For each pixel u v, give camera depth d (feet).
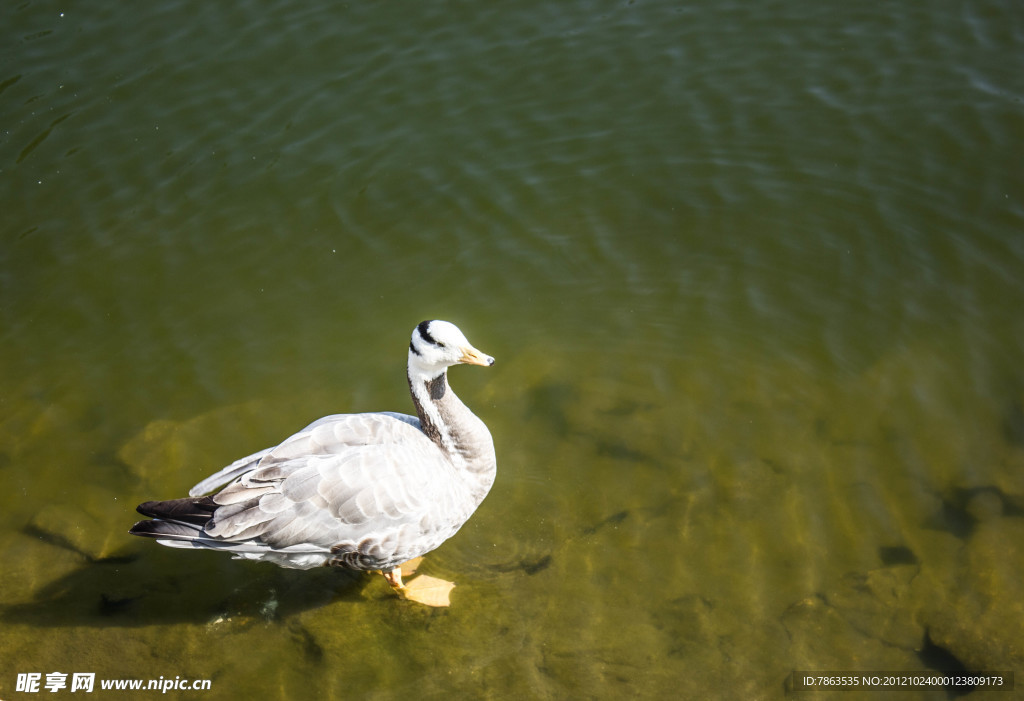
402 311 9.75
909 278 9.72
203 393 9.24
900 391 9.10
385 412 8.65
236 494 7.70
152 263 9.98
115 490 8.70
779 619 8.06
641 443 8.96
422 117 10.96
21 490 8.68
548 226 10.25
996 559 8.22
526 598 8.20
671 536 8.46
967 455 8.72
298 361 9.45
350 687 7.86
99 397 9.21
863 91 10.93
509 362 9.46
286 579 8.34
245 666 7.95
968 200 10.10
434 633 8.05
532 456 8.92
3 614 8.12
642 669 7.88
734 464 8.80
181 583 8.31
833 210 10.18
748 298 9.75
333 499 7.78
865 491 8.60
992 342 9.28
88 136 10.75
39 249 10.01
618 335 9.59
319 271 9.98
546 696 7.80
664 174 10.52
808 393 9.16
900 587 8.15
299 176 10.54
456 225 10.27
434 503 7.96
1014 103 10.66
